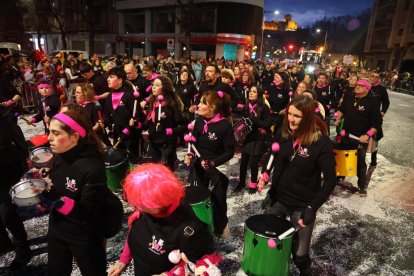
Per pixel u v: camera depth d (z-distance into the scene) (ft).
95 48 152.97
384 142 28.45
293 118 7.77
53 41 171.83
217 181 10.58
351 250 11.59
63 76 32.89
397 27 128.47
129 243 5.53
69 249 7.06
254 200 15.08
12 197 7.70
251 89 14.94
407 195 16.67
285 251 7.97
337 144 15.19
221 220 10.59
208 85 18.39
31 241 11.20
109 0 139.23
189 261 4.93
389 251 11.64
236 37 108.06
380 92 21.07
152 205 4.36
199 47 115.34
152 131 13.84
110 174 12.76
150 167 4.68
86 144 6.67
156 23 127.34
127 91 15.28
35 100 31.48
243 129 14.57
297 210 8.34
